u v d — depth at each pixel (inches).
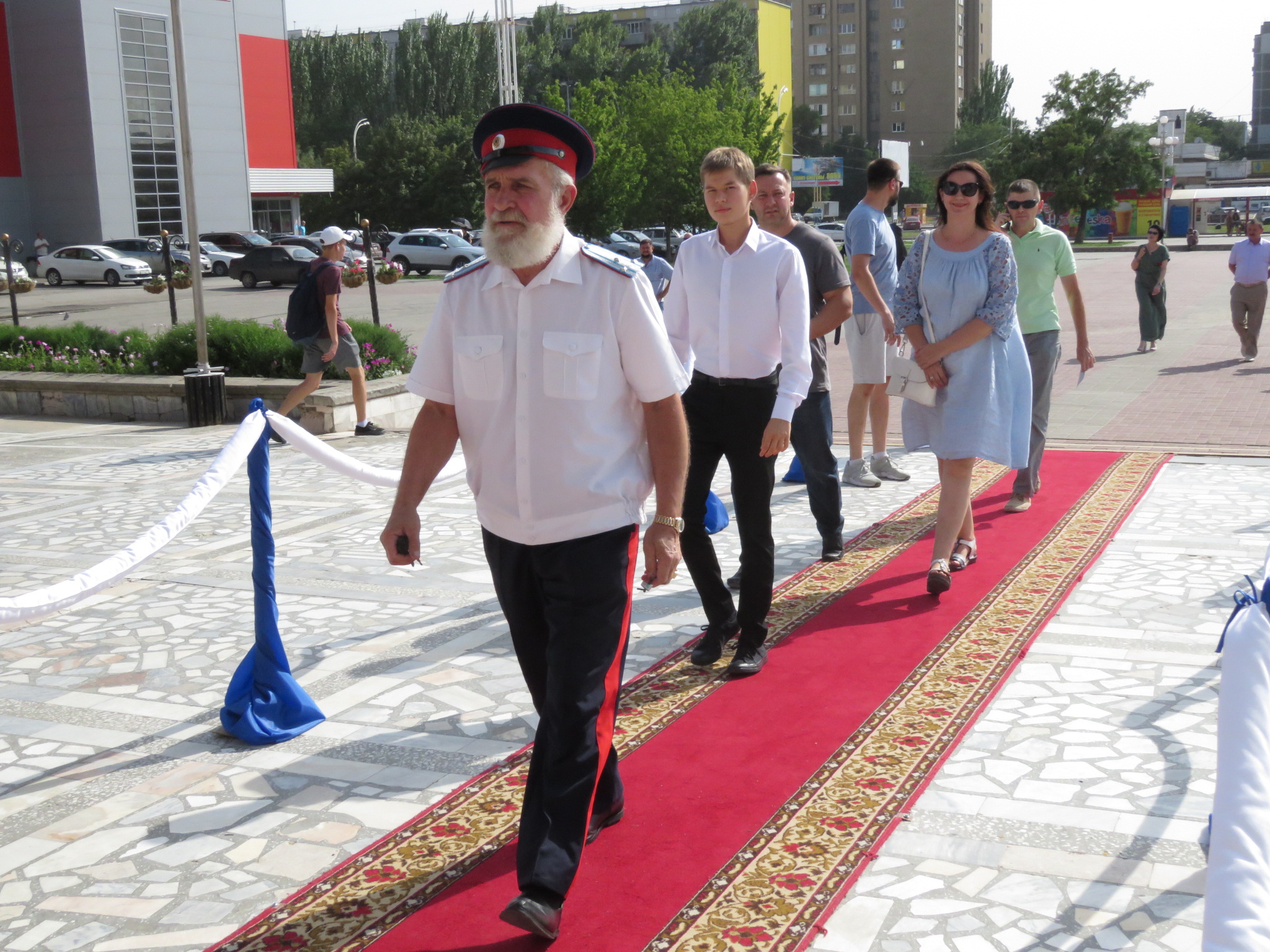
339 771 146.0
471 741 154.1
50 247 1908.2
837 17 4667.8
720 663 177.8
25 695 176.4
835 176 3147.1
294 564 247.6
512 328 112.2
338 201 2645.2
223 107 2041.1
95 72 1841.8
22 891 118.8
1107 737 146.9
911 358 209.3
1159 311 606.9
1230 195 2827.3
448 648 191.3
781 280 166.1
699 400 168.7
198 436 447.5
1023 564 224.8
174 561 254.1
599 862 120.0
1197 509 264.8
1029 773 137.6
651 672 174.2
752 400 166.7
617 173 1729.8
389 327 543.2
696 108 1918.1
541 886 101.8
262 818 134.0
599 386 111.0
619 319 111.0
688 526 172.7
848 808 129.7
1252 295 551.8
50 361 573.0
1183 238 2613.2
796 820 127.5
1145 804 128.8
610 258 111.3
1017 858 118.3
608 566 111.1
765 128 2022.6
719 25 3636.8
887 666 173.8
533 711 163.8
